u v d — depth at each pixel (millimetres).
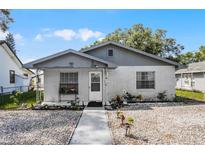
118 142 6867
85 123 9477
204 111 12484
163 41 35281
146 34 33844
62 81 16125
